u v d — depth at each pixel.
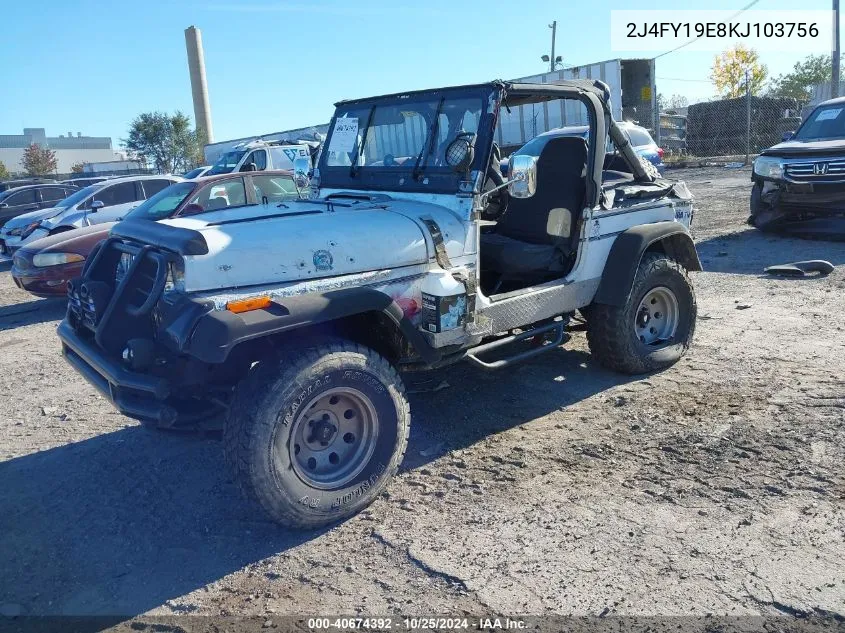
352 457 3.52
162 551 3.35
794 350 5.41
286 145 15.38
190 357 3.30
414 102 4.31
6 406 5.52
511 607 2.79
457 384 5.18
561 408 4.68
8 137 112.38
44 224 11.66
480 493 3.67
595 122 4.49
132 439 4.70
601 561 3.03
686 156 26.16
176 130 44.88
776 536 3.12
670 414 4.45
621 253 4.72
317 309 3.24
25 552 3.42
